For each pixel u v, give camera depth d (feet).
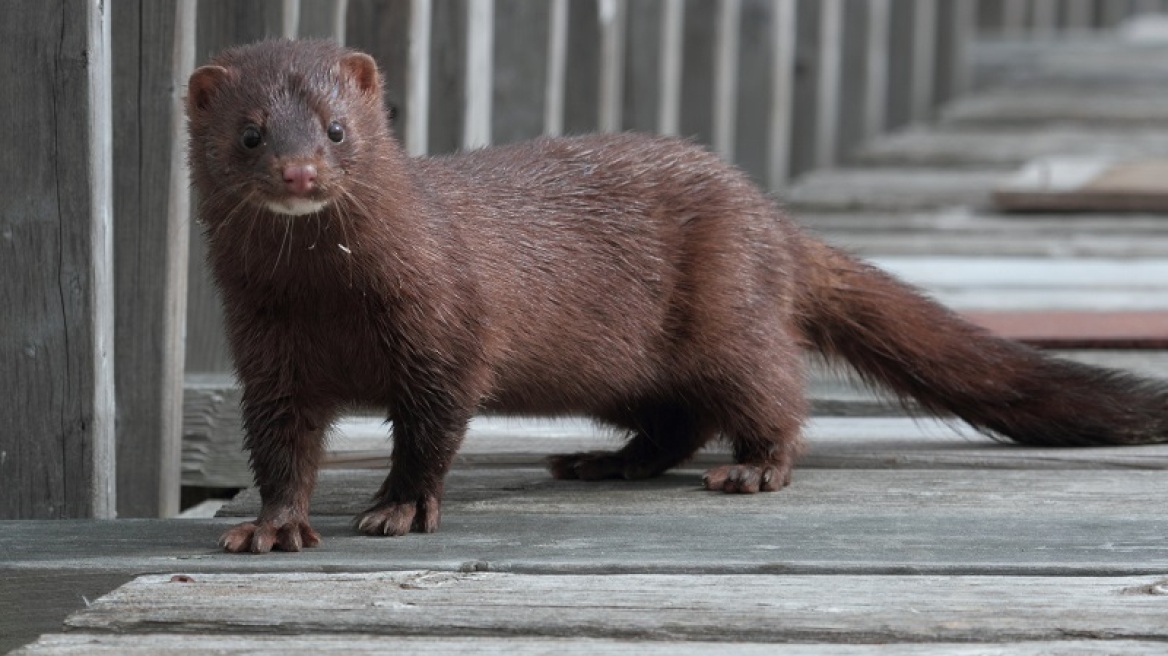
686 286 35.68
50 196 33.27
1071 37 167.94
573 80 58.90
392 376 30.91
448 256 30.96
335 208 29.12
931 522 31.27
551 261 33.53
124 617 25.04
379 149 29.73
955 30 116.16
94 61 33.09
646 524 31.27
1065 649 23.71
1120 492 33.99
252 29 40.65
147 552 29.37
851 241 68.54
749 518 31.81
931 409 39.81
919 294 39.32
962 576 27.27
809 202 78.02
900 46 103.60
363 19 44.98
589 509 32.99
